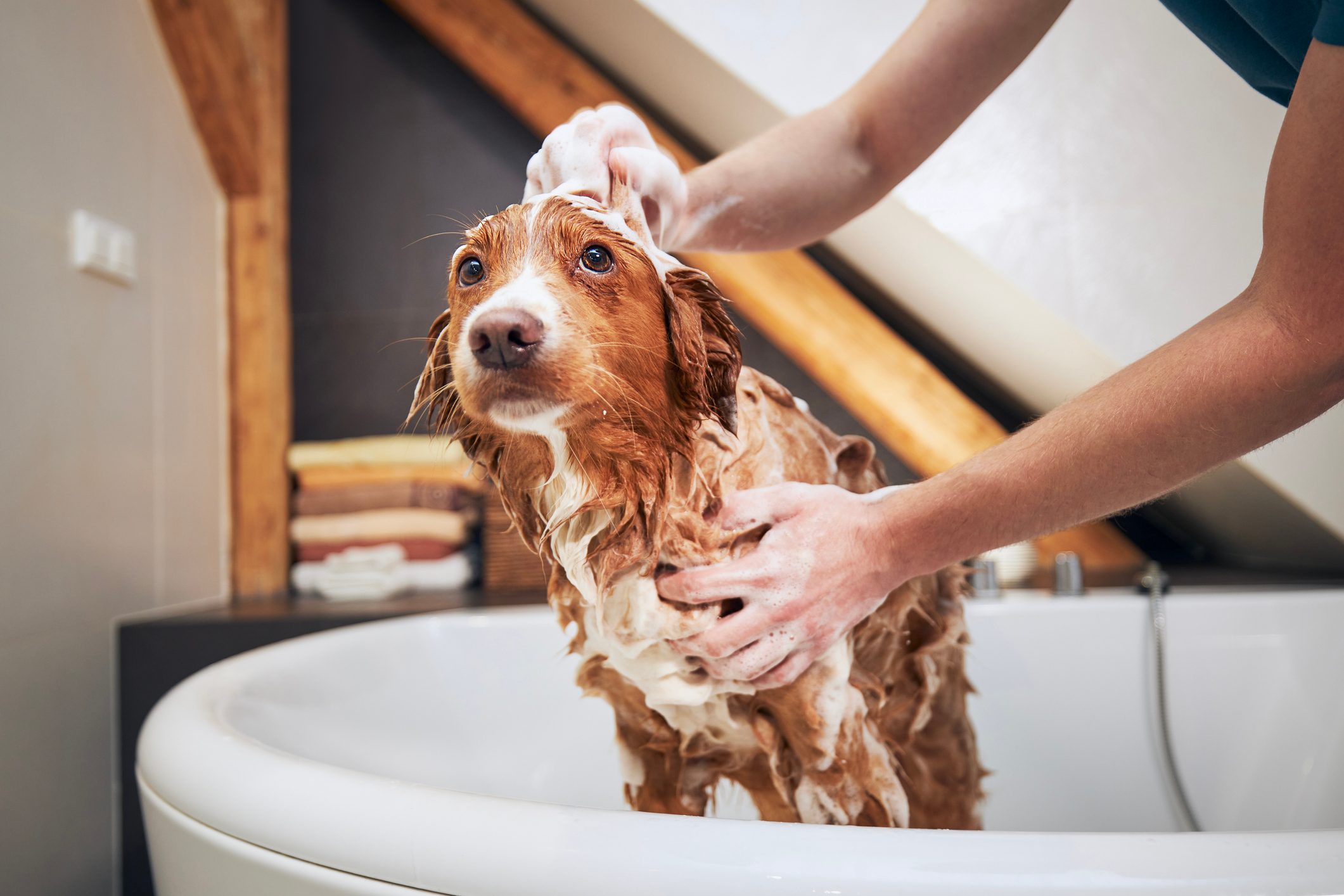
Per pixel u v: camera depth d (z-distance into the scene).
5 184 1.22
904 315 2.07
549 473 0.55
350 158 2.09
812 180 0.82
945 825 0.75
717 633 0.55
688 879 0.39
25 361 1.24
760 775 0.66
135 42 1.59
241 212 1.90
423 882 0.43
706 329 0.56
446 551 1.84
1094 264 1.57
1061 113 1.59
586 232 0.51
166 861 0.60
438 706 1.28
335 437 2.05
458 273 0.54
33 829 1.19
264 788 0.53
